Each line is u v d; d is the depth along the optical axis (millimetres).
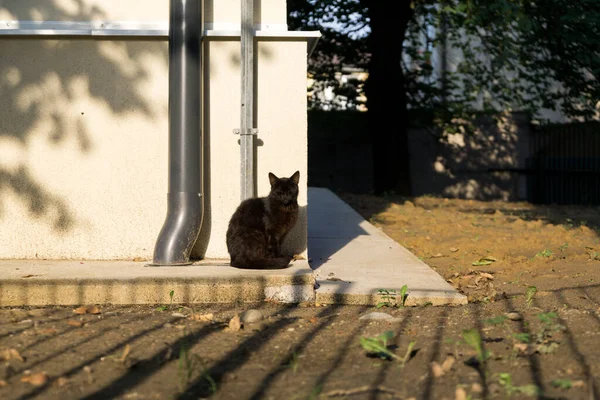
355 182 21391
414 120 20516
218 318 5520
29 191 7133
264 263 6523
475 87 20672
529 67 18172
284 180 6938
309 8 17750
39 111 7121
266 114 7277
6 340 4625
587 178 20938
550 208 16594
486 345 4609
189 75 6875
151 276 6062
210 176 7258
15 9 7172
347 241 9258
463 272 7875
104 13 7211
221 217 7289
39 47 7102
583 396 3527
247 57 7031
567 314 5375
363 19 18922
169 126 6961
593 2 13656
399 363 4227
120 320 5348
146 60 7168
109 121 7164
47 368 4105
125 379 3980
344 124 21234
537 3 14219
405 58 27078
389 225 11820
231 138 7250
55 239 7168
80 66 7129
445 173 21766
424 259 8820
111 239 7207
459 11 14789
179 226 6922
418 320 5480
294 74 7270
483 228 11477
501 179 21859
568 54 15562
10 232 7133
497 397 3586
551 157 21953
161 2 7246
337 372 4109
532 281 7094
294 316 5645
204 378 4000
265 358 4430
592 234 10859
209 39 7188
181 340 4789
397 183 18250
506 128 21812
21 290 5859
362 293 6164
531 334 4809
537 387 3631
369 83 18375
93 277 6012
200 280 6066
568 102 18312
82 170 7164
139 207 7211
